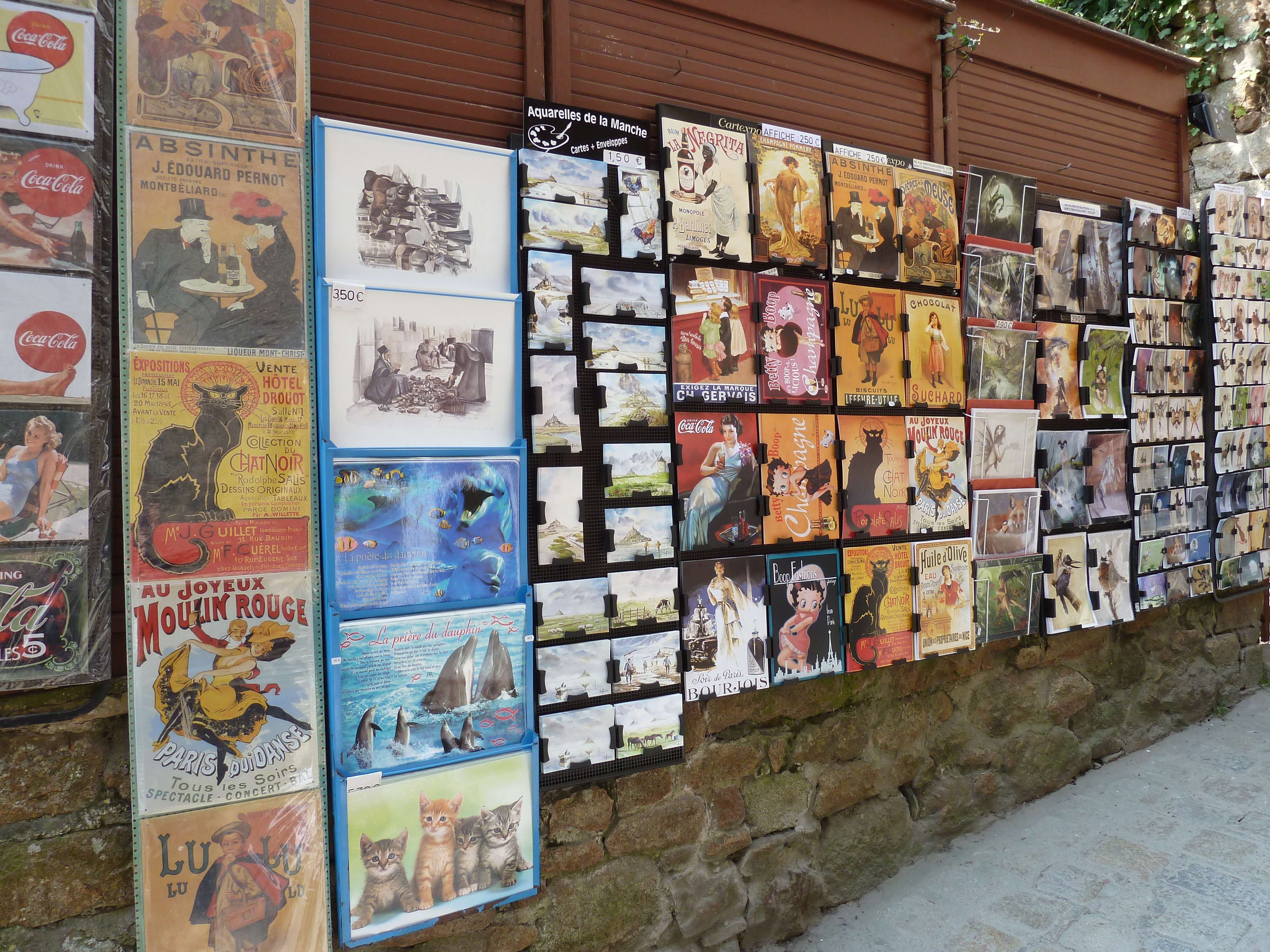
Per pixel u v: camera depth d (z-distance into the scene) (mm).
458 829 2145
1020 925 2775
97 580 1815
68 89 1784
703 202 2604
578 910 2438
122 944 1889
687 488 2568
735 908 2721
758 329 2719
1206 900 2834
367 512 2029
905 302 3066
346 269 2021
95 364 1813
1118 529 3756
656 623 2504
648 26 2635
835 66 3045
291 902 1946
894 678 3164
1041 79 3650
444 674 2127
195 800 1867
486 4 2369
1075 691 3723
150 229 1839
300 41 1991
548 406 2307
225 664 1898
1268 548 4484
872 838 3064
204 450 1882
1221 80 4508
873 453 2969
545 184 2320
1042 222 3480
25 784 1811
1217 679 4371
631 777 2541
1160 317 3920
